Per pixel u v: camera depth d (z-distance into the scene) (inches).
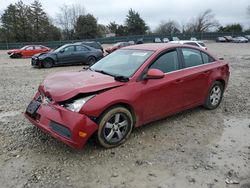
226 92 307.6
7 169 138.3
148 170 139.0
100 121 149.9
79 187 125.0
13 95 300.0
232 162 148.1
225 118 216.5
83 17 2623.0
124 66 181.8
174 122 203.8
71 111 142.8
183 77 193.5
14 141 168.7
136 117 168.6
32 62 631.8
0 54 1295.5
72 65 661.9
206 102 225.6
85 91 145.7
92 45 801.6
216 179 132.0
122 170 138.7
